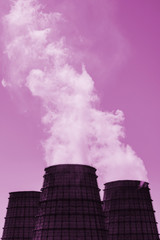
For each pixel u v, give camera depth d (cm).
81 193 5831
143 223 7425
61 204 5678
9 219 8388
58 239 5388
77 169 6041
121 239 7388
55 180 5969
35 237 5831
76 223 5519
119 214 7688
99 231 5716
